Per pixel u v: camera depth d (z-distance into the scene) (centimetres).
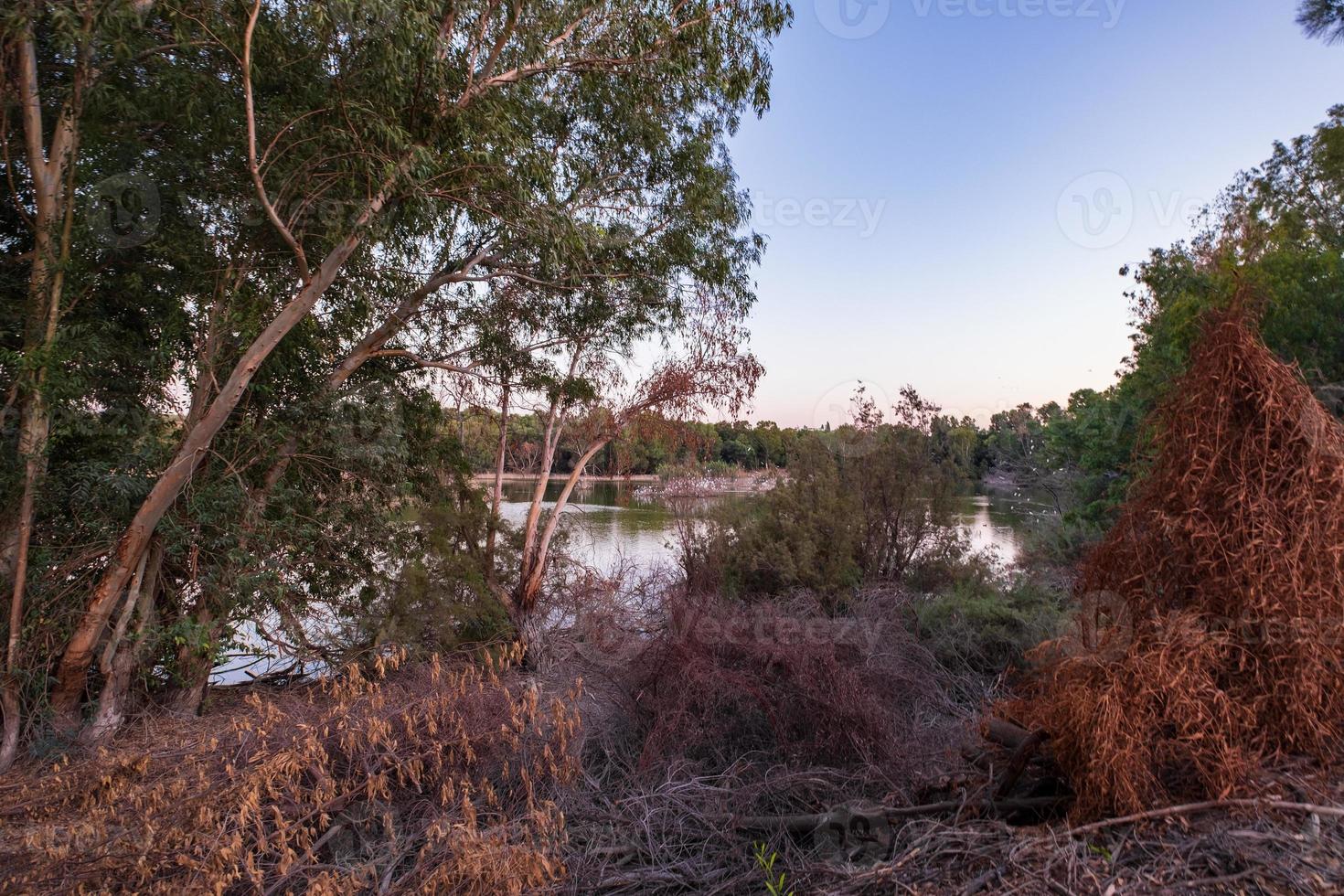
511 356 772
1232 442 258
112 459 487
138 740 454
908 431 820
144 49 431
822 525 740
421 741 324
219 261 544
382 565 663
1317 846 205
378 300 686
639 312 812
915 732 391
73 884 250
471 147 504
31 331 429
